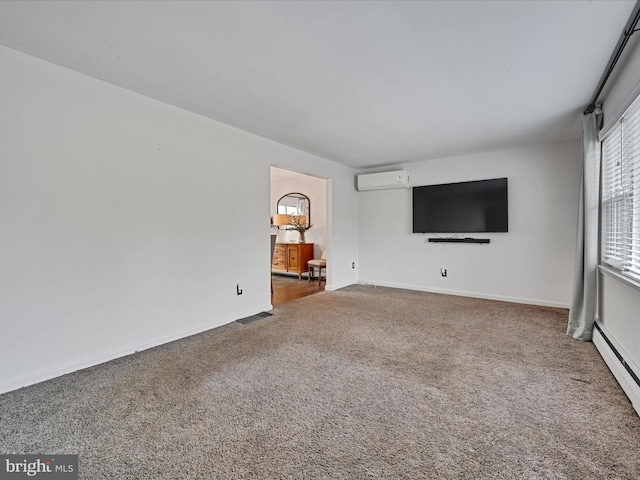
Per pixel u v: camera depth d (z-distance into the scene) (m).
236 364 2.35
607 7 1.56
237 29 1.75
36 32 1.78
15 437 1.51
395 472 1.29
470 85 2.43
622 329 2.14
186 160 2.96
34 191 2.05
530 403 1.80
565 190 3.94
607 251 2.68
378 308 3.99
